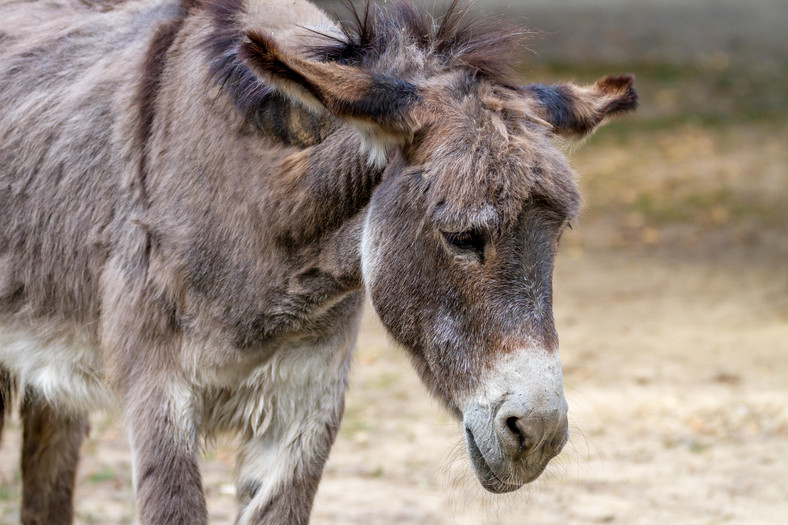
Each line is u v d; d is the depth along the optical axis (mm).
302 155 10102
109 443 18828
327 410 11344
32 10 13703
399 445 18578
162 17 11945
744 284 29125
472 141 8695
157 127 10969
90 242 11242
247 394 11203
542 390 8352
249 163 10359
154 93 11141
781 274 29938
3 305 12305
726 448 18281
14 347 12391
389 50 9906
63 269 11641
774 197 37094
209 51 10648
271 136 10312
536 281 8508
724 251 32281
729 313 26625
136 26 12234
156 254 10680
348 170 9859
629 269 30750
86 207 11359
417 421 19828
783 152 42094
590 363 22922
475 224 8414
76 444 13867
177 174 10672
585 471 17312
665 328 25500
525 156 8578
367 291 9570
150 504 10516
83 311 11594
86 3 13438
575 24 63406
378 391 21547
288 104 10188
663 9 69812
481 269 8562
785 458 17781
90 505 15852
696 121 46375
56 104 12062
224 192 10438
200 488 10773
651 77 52250
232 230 10414
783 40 60469
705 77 52469
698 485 16688
